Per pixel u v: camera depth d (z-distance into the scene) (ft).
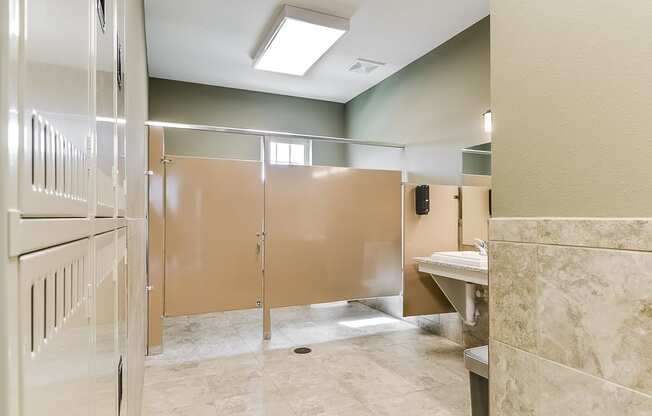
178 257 10.25
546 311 2.70
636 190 2.23
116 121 2.41
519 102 2.97
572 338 2.52
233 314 14.17
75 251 1.18
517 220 2.94
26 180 0.75
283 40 10.46
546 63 2.75
